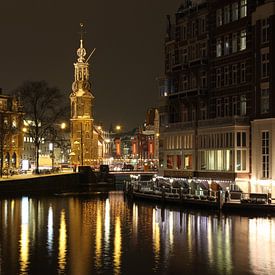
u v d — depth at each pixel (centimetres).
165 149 8606
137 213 6612
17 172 11912
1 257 4188
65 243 4725
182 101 8538
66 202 8162
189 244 4612
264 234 4953
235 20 7469
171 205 7288
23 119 14162
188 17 8531
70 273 3728
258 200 6041
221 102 7750
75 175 11394
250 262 4000
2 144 11981
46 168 14050
